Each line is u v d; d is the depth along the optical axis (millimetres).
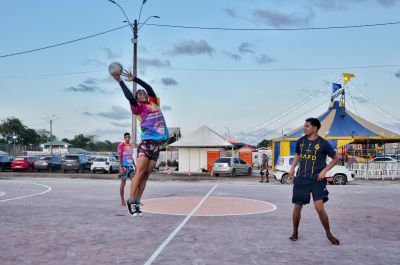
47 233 6828
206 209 10055
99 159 34438
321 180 6176
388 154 37844
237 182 23828
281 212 9586
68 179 25234
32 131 114375
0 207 10141
